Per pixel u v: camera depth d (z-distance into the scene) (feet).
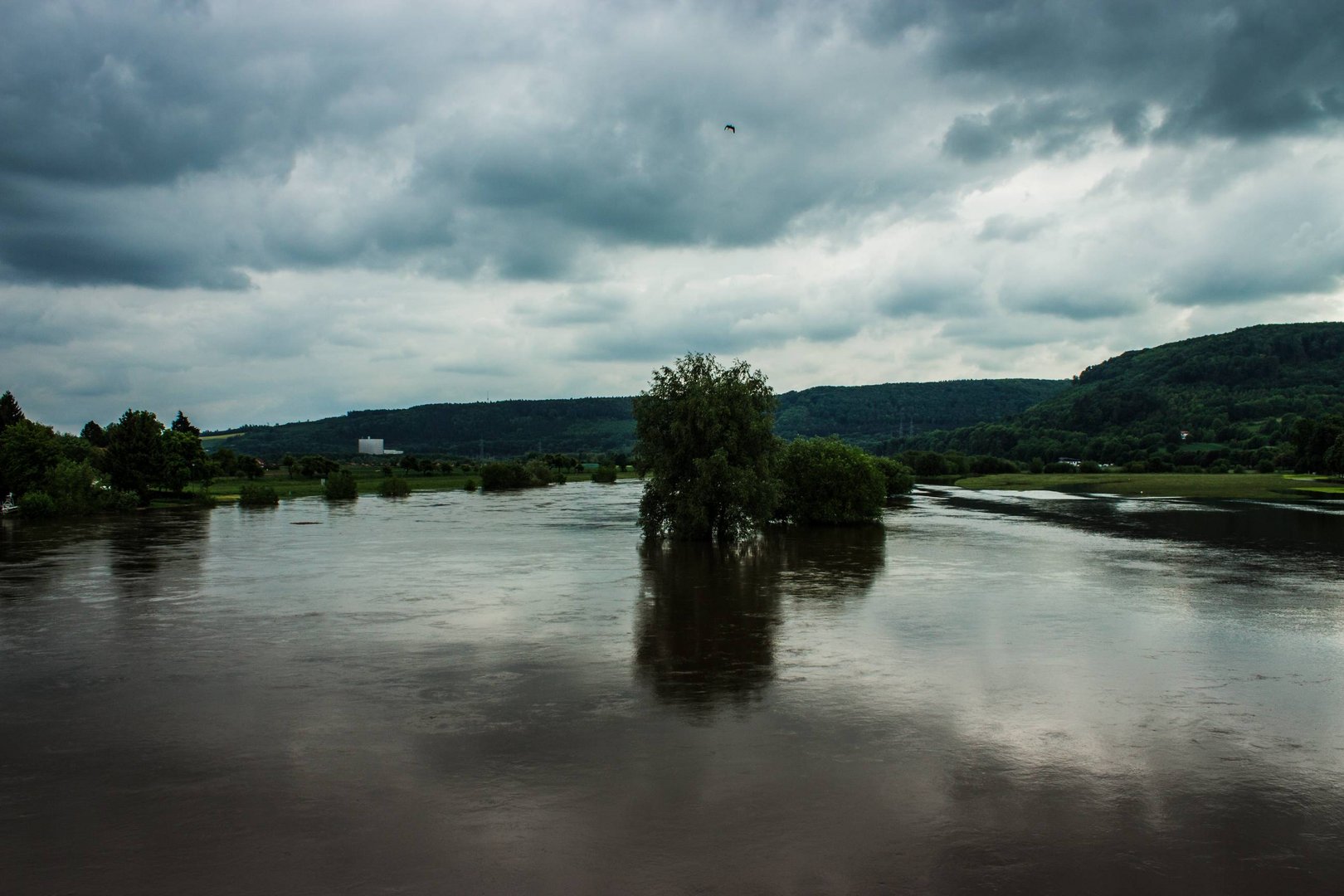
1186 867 41.98
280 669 80.84
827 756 56.65
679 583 133.08
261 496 338.34
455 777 53.36
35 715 67.00
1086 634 94.48
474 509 318.65
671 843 44.39
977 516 271.49
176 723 64.59
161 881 41.16
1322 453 435.12
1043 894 39.40
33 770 55.52
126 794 51.44
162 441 338.75
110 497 304.30
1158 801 49.55
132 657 85.81
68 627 100.99
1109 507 311.47
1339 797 50.08
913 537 206.69
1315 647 87.92
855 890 39.70
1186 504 321.73
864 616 104.99
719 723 63.62
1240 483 421.59
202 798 50.70
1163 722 63.72
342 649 88.84
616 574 143.95
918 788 51.31
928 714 65.46
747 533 197.06
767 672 78.38
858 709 66.74
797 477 239.30
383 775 53.88
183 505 334.03
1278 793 50.65
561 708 67.67
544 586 131.34
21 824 47.57
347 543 197.88
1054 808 48.55
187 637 95.09
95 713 67.21
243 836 45.62
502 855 43.21
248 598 121.08
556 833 45.62
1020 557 166.20
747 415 195.72
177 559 168.04
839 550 178.40
